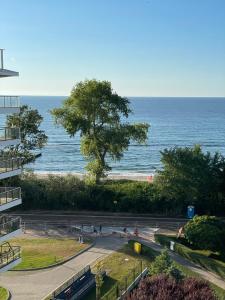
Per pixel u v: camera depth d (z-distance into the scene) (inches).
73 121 3240.7
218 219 2438.5
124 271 2017.7
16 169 1487.5
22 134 3284.9
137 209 2960.1
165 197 2940.5
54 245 2346.2
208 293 1491.1
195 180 2906.0
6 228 1477.6
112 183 3265.3
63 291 1733.5
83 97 3243.1
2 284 1899.6
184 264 2190.0
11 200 1488.7
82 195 2999.5
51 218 2829.7
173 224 2763.3
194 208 2923.2
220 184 2945.4
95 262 2126.0
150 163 5708.7
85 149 3334.2
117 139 3255.4
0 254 1481.3
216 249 2347.4
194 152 3034.0
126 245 2352.4
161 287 1505.9
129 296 1526.8
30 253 2229.3
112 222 2763.3
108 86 3260.3
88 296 1814.7
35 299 1770.4
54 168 5502.0
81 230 2564.0
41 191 2999.5
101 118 3309.5
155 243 2416.3
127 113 3361.2
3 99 1403.8
